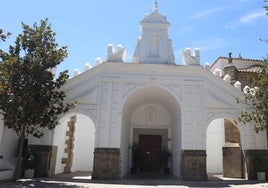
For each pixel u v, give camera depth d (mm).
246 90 19891
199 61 20109
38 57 15914
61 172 22344
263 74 15453
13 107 15078
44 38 16609
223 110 19578
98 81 19594
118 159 18344
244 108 19641
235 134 24219
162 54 20688
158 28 21328
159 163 25422
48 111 16812
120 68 19797
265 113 15430
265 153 19047
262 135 19438
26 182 15422
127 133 24062
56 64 16391
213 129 26359
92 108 19156
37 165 18328
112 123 18891
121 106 19203
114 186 14945
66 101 19219
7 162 17812
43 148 18609
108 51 20125
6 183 14695
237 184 16500
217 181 17906
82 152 25984
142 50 20750
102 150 18391
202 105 19469
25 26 16531
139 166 24938
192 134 19000
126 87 19578
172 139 24469
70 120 24234
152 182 17000
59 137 21141
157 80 19734
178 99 19531
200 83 19719
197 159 18578
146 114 26188
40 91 15688
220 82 19938
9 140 18375
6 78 15305
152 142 26000
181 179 18672
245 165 19312
